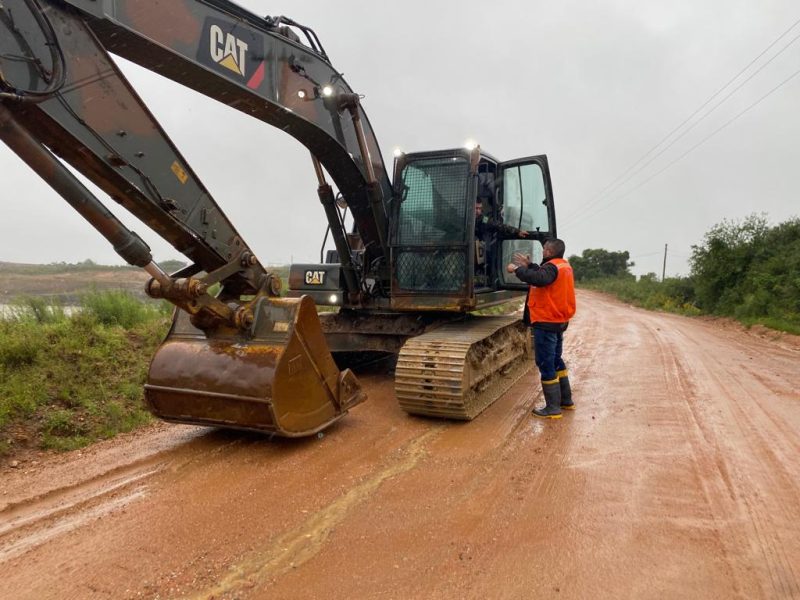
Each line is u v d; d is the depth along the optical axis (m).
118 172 3.31
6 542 2.97
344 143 5.39
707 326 17.38
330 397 4.83
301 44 4.68
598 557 2.88
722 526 3.23
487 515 3.34
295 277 6.85
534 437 4.89
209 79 3.89
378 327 6.95
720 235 22.00
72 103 3.04
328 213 6.27
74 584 2.58
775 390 6.94
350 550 2.91
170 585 2.58
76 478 3.82
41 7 2.88
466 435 4.90
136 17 3.36
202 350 4.43
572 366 8.63
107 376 5.80
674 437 4.92
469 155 6.10
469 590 2.58
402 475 3.95
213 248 4.11
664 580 2.67
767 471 4.11
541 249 9.37
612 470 4.11
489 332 6.02
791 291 16.73
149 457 4.23
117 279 21.19
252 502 3.46
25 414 4.71
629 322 16.94
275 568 2.73
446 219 6.13
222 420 4.30
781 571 2.76
